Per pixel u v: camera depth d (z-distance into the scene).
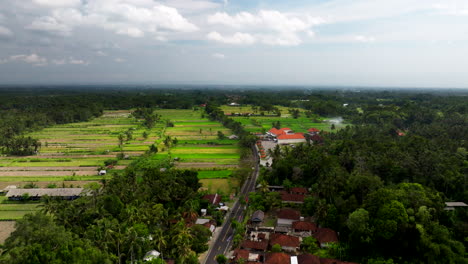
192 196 107.31
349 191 94.12
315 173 123.94
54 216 82.94
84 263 59.62
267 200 105.69
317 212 92.88
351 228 79.25
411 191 83.94
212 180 137.38
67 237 67.56
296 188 117.75
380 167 111.06
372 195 82.62
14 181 136.38
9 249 63.28
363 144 139.62
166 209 98.50
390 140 167.62
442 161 112.81
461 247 70.75
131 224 83.12
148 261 71.44
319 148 150.50
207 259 79.19
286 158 137.50
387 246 78.69
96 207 87.94
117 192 98.94
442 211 83.31
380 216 76.69
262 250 81.94
